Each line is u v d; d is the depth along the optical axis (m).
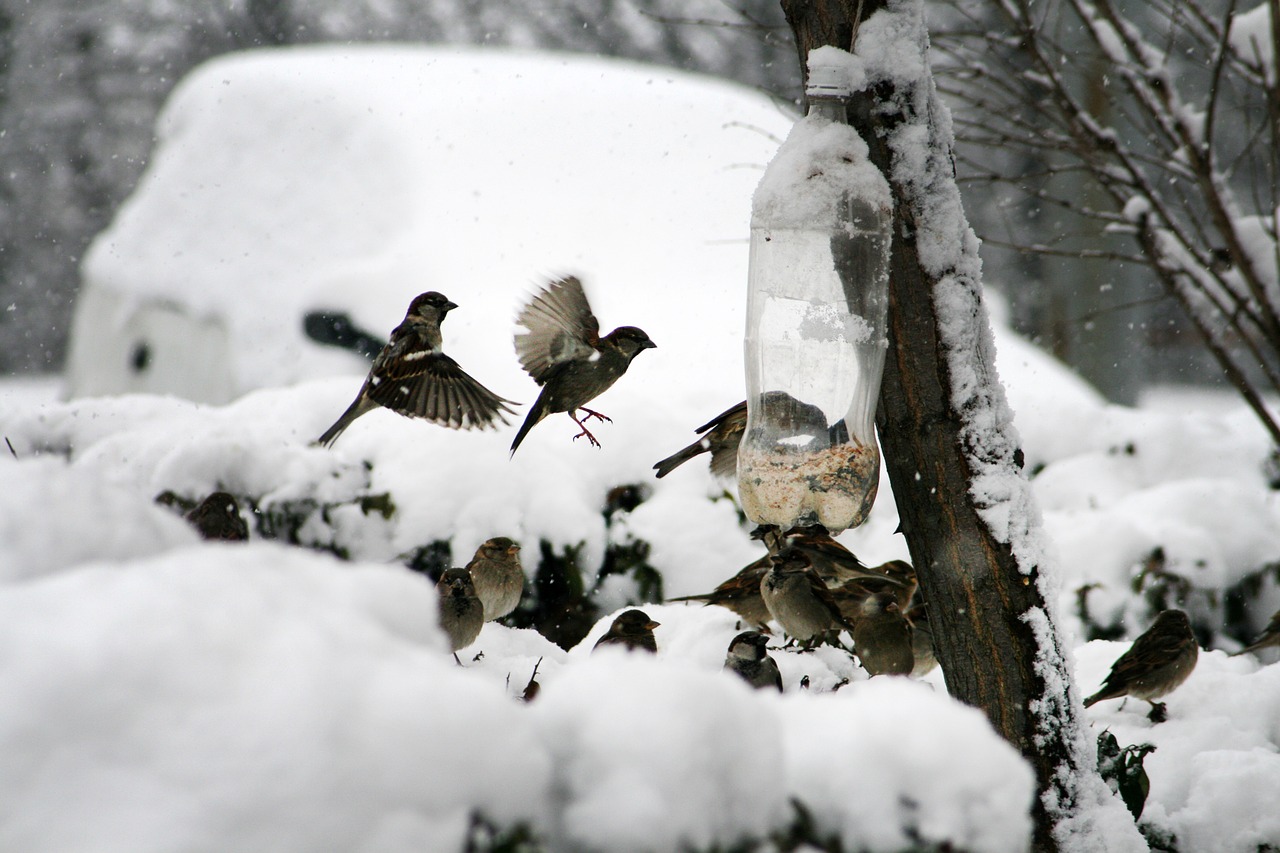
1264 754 9.10
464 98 17.45
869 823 3.48
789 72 32.62
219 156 18.14
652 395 13.93
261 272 16.53
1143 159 11.92
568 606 12.86
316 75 18.39
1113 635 13.46
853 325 7.24
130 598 2.98
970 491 6.98
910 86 7.06
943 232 7.04
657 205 16.23
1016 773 3.60
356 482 13.18
